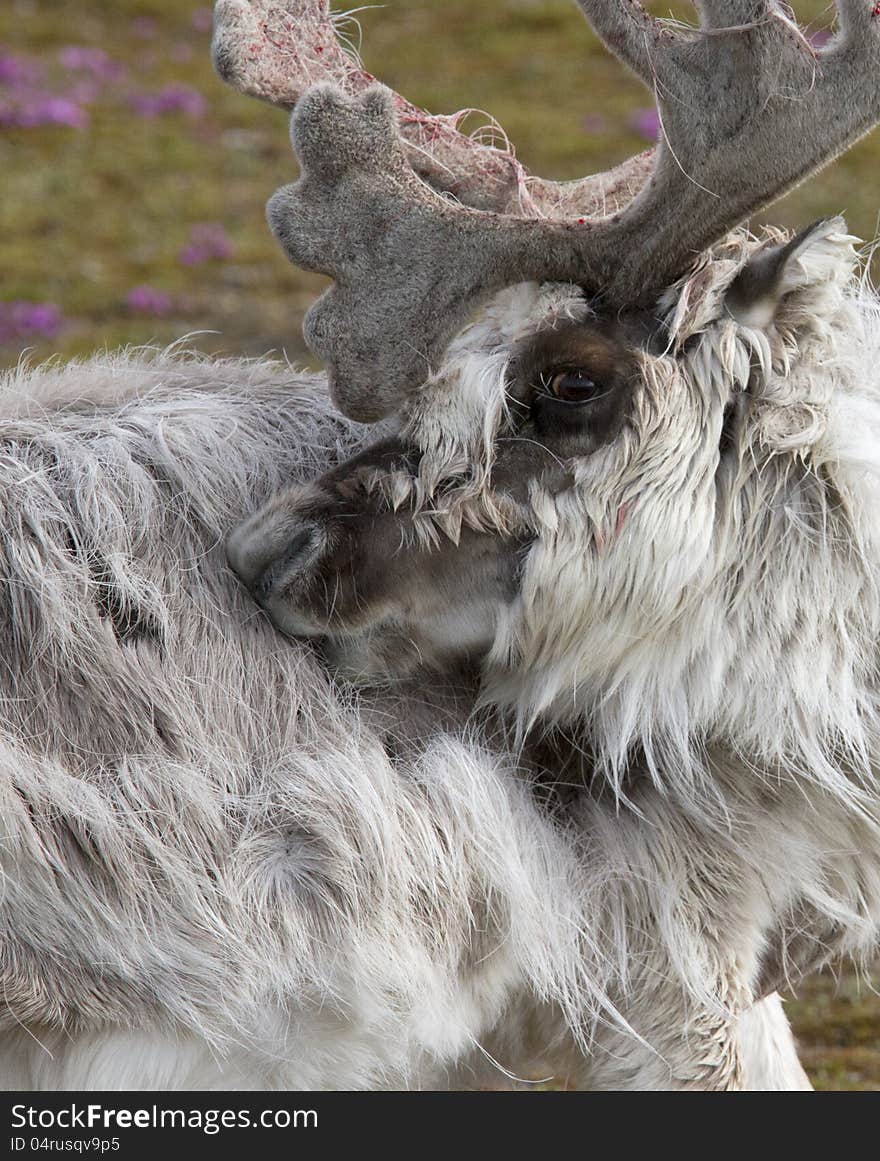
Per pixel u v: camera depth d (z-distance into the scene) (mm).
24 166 57719
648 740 13117
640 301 12719
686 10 45875
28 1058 12336
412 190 12344
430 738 13414
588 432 12453
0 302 43812
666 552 12484
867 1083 18656
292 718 12953
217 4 13070
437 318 12484
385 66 73000
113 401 14250
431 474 12602
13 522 12719
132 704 12469
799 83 11852
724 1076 13930
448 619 12992
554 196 14453
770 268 12258
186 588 13070
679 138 12180
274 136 63781
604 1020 13602
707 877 13625
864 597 12898
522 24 80875
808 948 14570
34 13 76938
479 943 13266
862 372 13023
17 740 12180
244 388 14844
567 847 13578
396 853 12672
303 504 12727
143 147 60969
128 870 12156
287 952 12461
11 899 11930
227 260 49375
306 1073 12914
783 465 12641
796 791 13531
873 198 54000
